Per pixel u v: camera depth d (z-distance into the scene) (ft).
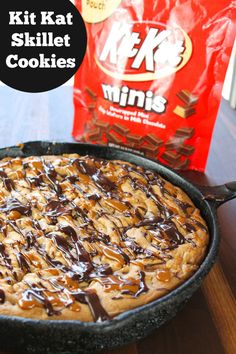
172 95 2.76
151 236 2.29
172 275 2.09
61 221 2.31
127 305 1.97
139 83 2.78
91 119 3.01
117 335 1.81
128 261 2.15
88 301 1.95
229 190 2.47
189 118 2.79
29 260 2.12
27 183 2.54
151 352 2.00
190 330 2.08
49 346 1.81
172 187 2.59
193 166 2.96
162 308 1.85
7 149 2.75
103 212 2.40
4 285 2.00
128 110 2.87
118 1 2.67
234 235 2.54
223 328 2.10
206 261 2.04
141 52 2.72
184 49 2.66
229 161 3.10
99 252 2.19
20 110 3.56
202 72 2.68
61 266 2.11
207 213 2.40
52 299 1.95
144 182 2.61
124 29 2.71
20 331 1.76
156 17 2.64
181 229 2.34
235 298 2.22
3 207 2.38
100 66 2.84
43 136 3.21
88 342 1.80
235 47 4.47
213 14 2.57
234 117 3.64
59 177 2.61
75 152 2.82
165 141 2.88
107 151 2.80
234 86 4.03
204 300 2.20
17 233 2.24
